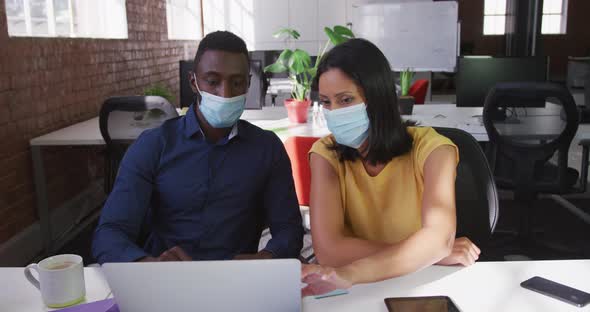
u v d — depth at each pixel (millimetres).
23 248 3248
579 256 3156
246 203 1670
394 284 1249
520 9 6789
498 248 3236
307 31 8406
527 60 3824
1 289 1254
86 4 4535
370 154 1473
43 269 1160
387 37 6793
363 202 1508
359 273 1233
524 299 1163
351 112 1408
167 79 6535
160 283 966
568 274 1279
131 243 1508
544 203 4312
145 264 960
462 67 3906
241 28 8477
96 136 3305
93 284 1277
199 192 1631
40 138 3293
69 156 3873
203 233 1637
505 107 3068
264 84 4926
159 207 1676
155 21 6047
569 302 1138
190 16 8125
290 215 1701
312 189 1526
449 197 1393
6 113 3057
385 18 6766
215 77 1574
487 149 3170
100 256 1488
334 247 1425
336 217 1480
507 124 3289
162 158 1634
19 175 3225
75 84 3916
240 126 1693
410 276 1287
